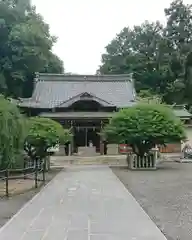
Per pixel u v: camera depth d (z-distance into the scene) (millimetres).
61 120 32344
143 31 59438
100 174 17781
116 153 31734
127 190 11812
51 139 18906
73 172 19188
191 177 16156
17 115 14656
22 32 40688
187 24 51531
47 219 7328
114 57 61438
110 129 21141
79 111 33438
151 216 7652
